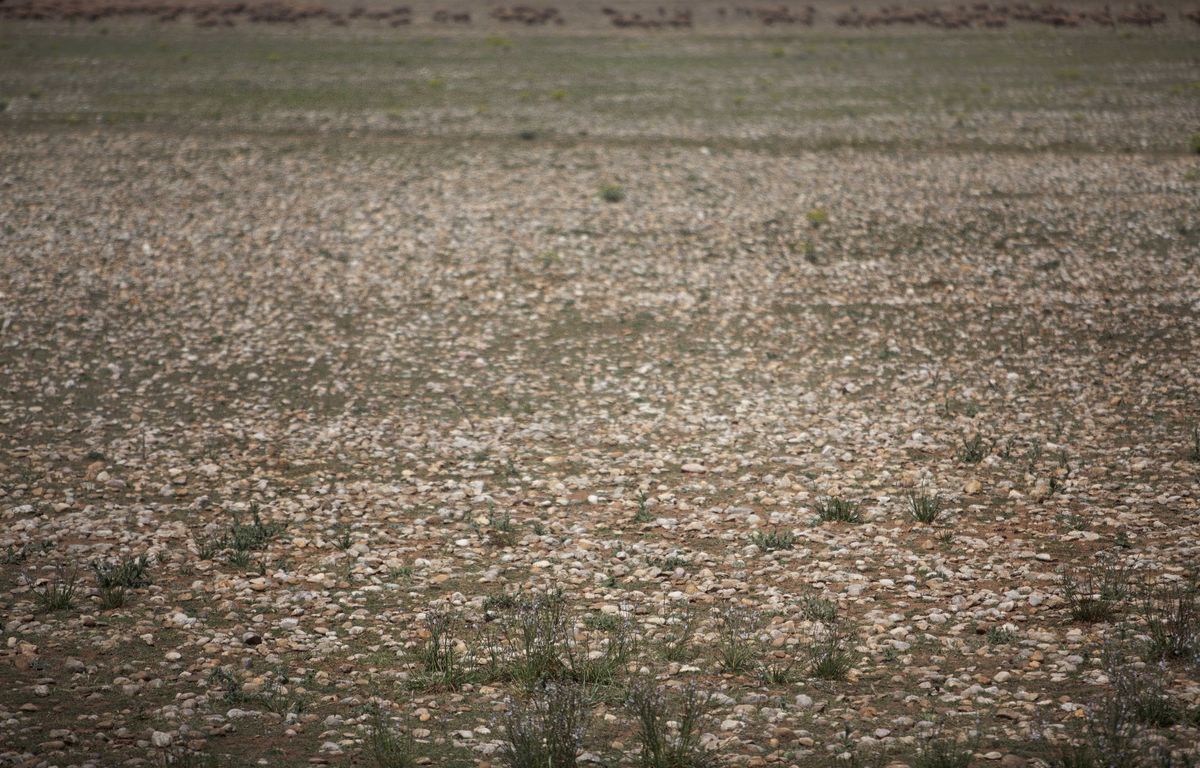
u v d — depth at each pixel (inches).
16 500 629.9
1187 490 605.0
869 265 1162.0
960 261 1169.4
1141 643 407.8
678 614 467.8
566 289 1087.0
